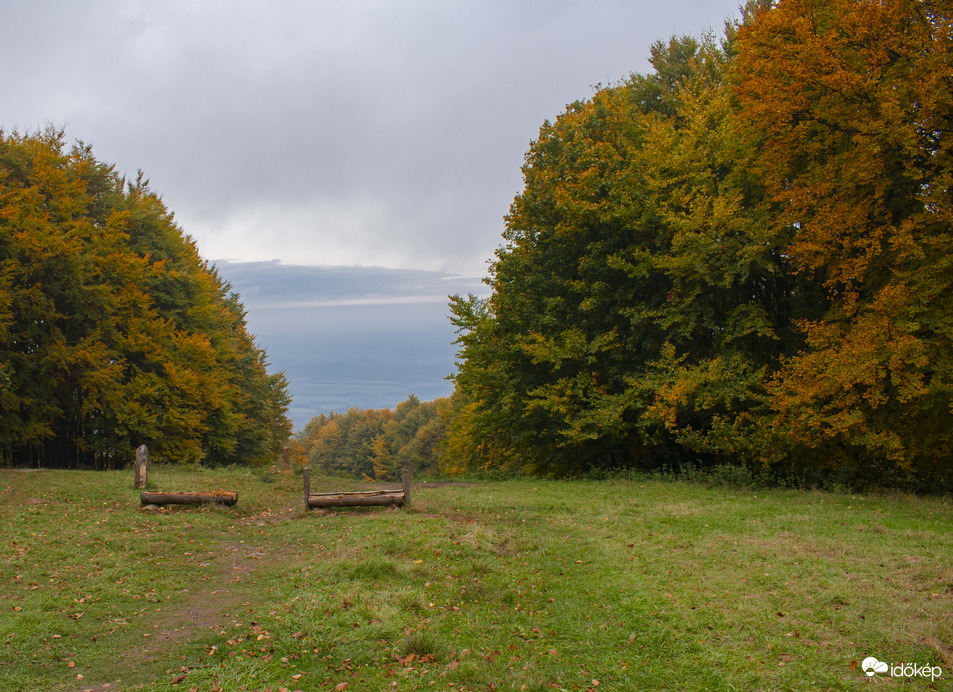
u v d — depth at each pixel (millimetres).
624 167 21391
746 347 18766
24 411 26609
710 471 18188
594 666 5617
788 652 5617
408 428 109000
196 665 5758
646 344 19938
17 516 12055
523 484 18234
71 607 7328
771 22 15852
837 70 14688
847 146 16281
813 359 15688
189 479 18812
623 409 18891
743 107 17797
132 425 27297
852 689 4852
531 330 21891
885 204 16281
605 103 22562
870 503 13609
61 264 25406
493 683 5340
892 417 15945
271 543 11359
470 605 7465
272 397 48969
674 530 10914
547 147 22891
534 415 22203
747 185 19062
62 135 30578
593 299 20172
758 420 17219
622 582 7965
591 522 12008
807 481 17297
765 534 10305
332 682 5418
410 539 10453
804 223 16578
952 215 14180
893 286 14992
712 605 6867
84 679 5469
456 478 22359
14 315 25656
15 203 24500
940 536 9820
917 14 14789
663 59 29109
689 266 18234
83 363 26312
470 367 23469
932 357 14875
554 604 7355
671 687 5141
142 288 30562
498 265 23906
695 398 17922
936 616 6082
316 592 7801
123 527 11688
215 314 35156
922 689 4797
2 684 5262
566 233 21141
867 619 6137
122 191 33750
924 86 13641
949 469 16828
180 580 8742
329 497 14000
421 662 5820
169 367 28750
